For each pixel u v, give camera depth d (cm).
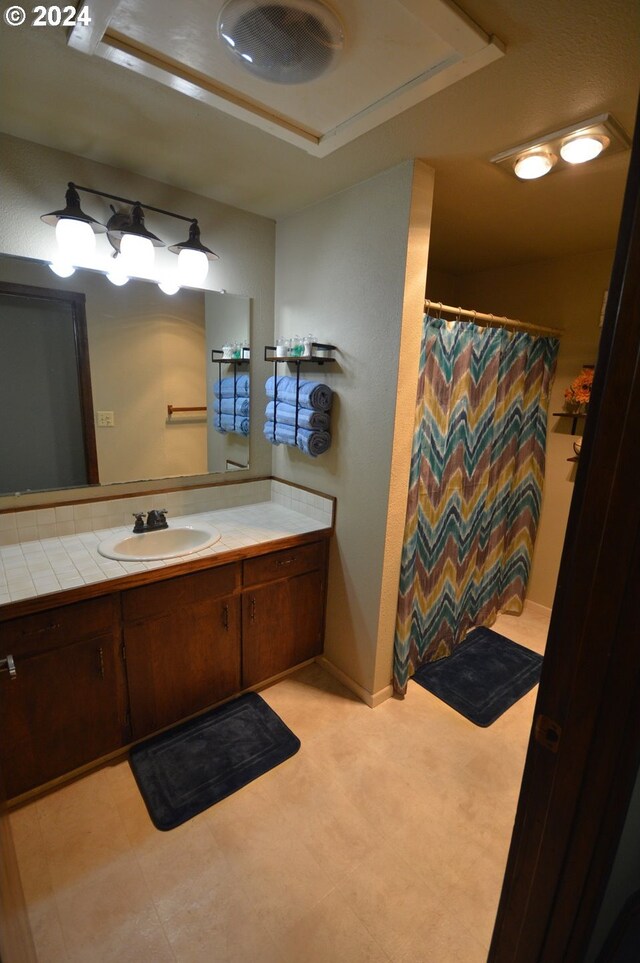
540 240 241
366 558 203
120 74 120
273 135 146
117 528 204
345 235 191
